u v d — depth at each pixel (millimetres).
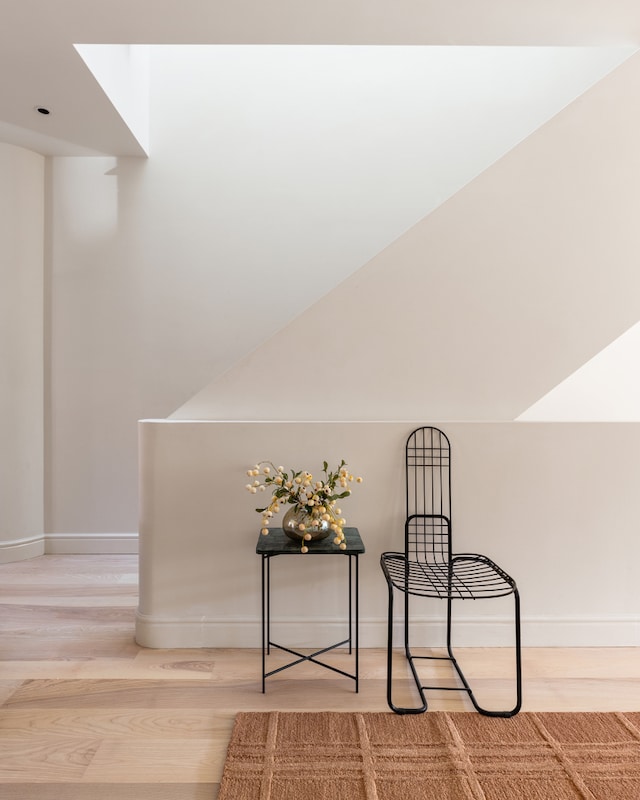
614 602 2803
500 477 2793
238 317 4309
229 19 2629
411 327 2881
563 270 2801
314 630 2787
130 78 3814
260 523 2783
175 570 2785
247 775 1873
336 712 2236
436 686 2432
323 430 2787
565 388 3779
